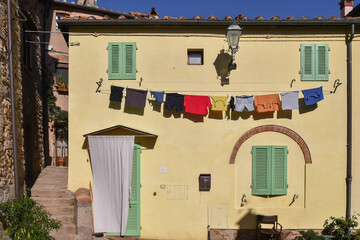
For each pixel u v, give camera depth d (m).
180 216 7.62
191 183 7.62
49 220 6.39
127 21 7.27
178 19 7.44
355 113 7.70
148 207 7.60
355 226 7.23
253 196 7.71
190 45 7.66
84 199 6.91
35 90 10.69
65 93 13.62
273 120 7.66
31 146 9.88
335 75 7.71
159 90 7.60
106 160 7.36
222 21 7.38
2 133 6.15
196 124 7.65
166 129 7.62
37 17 10.72
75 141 7.51
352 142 7.70
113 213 7.44
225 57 7.68
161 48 7.63
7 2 6.59
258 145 7.67
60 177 9.71
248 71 7.68
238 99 7.42
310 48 7.69
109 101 7.55
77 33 7.51
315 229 7.62
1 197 5.91
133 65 7.56
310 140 7.67
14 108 6.68
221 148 7.66
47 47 13.29
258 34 7.67
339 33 7.68
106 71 7.56
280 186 7.69
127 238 7.43
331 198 7.66
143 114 7.58
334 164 7.68
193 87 7.64
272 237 7.45
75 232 7.02
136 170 7.54
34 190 7.82
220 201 7.62
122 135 7.39
